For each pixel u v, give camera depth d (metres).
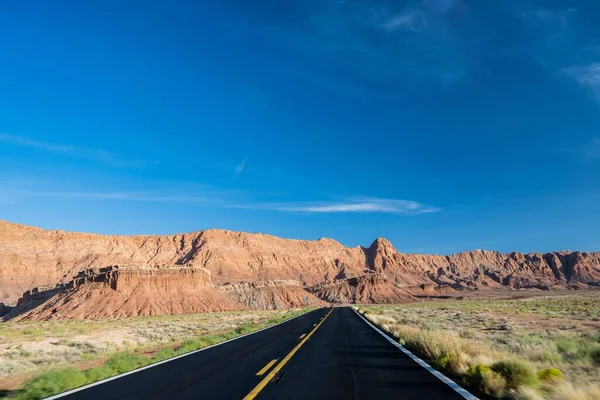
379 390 8.77
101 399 8.29
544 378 9.21
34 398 8.66
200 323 47.78
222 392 8.74
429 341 15.13
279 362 13.30
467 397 8.05
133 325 50.84
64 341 29.88
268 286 132.62
